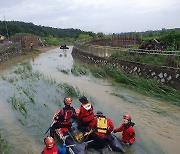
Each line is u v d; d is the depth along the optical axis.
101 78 19.20
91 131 8.27
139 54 18.36
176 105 12.57
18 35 53.31
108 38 37.94
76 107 12.56
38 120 11.15
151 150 8.49
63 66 27.64
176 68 14.24
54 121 9.01
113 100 13.73
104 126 8.05
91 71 21.92
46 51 52.84
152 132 9.86
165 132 9.86
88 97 14.27
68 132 8.68
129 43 32.50
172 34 19.56
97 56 24.77
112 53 22.09
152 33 33.50
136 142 9.02
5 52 33.84
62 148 7.46
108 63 21.58
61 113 8.72
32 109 12.54
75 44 41.19
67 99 8.86
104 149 8.30
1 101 14.09
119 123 10.68
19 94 15.37
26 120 11.20
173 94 13.47
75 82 18.27
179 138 9.38
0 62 30.50
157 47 19.14
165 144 8.93
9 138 9.61
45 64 29.83
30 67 25.83
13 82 18.75
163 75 15.04
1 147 8.86
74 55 38.28
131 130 8.60
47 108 12.61
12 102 13.38
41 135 9.76
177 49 17.34
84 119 8.84
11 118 11.52
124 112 11.96
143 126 10.40
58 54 44.91
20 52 42.94
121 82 17.31
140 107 12.53
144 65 16.78
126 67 18.73
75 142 8.17
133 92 14.99
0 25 84.69
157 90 14.37
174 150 8.52
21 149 8.77
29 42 54.97
